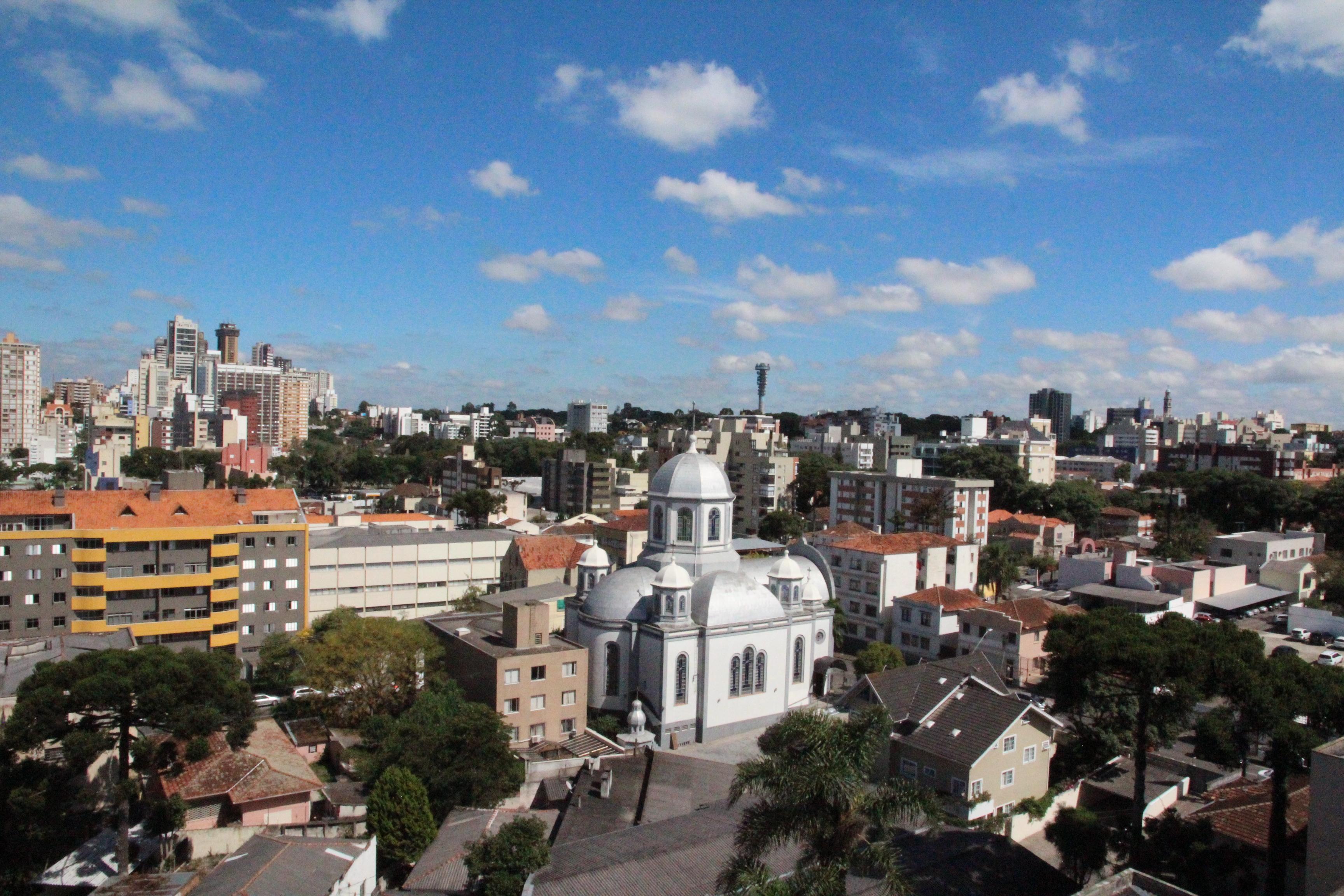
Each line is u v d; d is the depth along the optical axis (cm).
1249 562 13112
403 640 7569
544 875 4372
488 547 12069
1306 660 9425
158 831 5350
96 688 5162
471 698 7306
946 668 6938
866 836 3653
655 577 7362
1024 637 9125
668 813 5353
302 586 9850
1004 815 5650
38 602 8531
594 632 7462
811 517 18700
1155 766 6688
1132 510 17900
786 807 3500
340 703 7444
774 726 3762
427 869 4762
